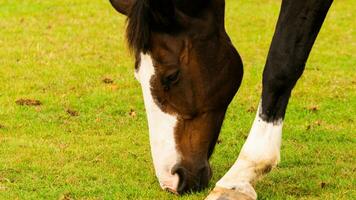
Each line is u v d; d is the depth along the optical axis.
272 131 7.21
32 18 19.28
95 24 18.67
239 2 21.14
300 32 7.09
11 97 12.50
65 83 13.45
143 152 9.55
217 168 8.86
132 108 11.87
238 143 10.02
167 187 7.54
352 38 17.42
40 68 14.49
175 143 7.41
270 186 8.03
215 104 7.53
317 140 10.22
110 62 15.04
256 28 18.28
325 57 15.62
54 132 10.61
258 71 14.38
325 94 12.73
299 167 8.90
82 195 8.06
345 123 11.08
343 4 21.02
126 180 8.46
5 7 20.45
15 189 8.27
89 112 11.72
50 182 8.48
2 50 15.96
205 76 7.44
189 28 7.36
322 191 7.93
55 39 17.09
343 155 9.41
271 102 7.20
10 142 10.02
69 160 9.28
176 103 7.38
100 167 8.98
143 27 7.15
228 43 7.62
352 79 13.82
